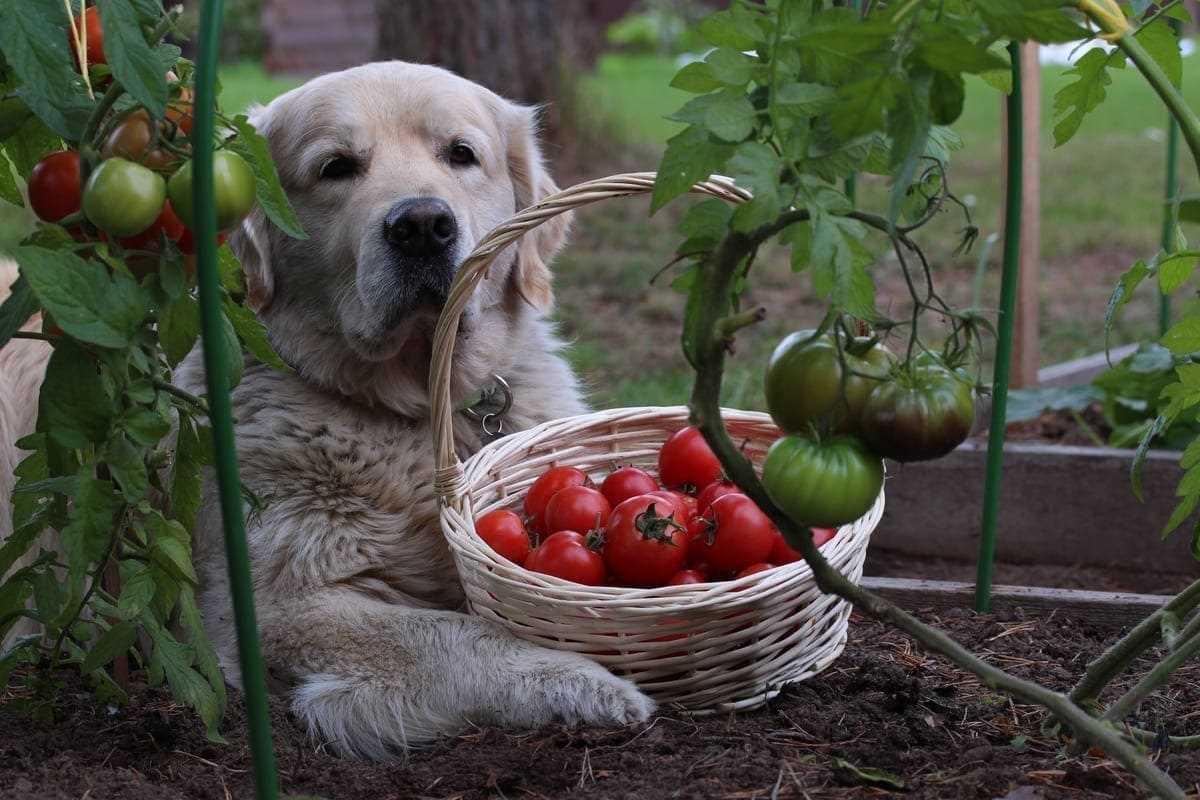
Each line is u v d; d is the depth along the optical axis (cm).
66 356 218
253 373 356
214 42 184
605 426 347
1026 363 519
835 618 295
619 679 269
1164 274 252
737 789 233
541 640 281
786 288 892
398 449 346
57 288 195
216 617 322
